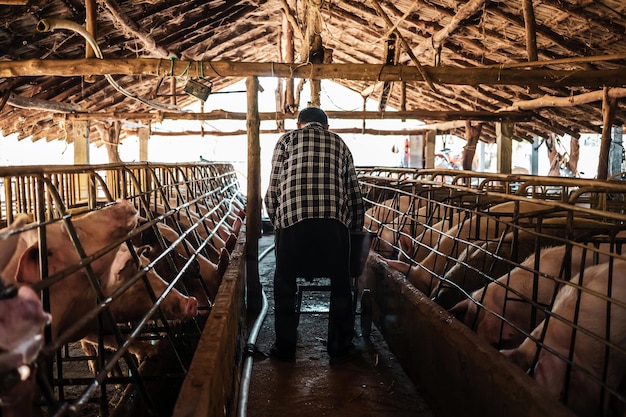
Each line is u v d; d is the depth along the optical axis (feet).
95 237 7.16
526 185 9.68
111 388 10.99
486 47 25.16
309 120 11.72
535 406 5.42
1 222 12.20
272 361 11.49
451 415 7.88
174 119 31.86
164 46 27.78
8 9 17.58
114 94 33.58
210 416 5.37
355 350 11.51
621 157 33.73
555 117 31.68
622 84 15.20
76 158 32.65
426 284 11.96
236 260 12.60
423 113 29.63
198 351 6.29
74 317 7.35
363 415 8.95
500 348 8.41
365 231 12.01
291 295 11.24
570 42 21.47
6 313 3.14
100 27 22.61
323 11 28.17
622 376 7.57
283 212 10.91
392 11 25.00
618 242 7.41
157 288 8.74
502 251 11.12
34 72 15.15
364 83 41.24
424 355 9.32
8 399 3.61
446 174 14.08
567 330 7.54
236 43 34.88
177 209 9.51
